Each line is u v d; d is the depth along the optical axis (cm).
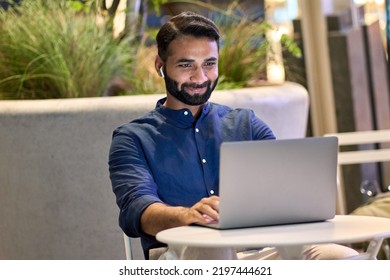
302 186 321
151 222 341
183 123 375
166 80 373
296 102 540
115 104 490
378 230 305
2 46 536
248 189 314
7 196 507
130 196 355
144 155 371
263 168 315
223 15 582
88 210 495
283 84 569
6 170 505
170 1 623
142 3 599
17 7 550
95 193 493
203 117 380
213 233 308
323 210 327
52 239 502
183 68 367
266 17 665
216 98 505
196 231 314
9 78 523
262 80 574
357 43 738
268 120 522
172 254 330
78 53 534
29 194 502
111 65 540
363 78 740
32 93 536
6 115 498
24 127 495
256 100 517
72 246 500
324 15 735
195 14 373
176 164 370
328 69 737
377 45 732
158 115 379
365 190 605
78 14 550
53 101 500
